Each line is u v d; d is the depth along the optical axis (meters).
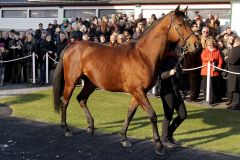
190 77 10.52
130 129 7.55
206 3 15.79
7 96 11.02
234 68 9.75
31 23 20.98
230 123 8.21
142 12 17.39
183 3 16.28
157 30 5.99
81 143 6.60
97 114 8.82
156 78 6.13
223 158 5.89
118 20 13.49
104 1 18.53
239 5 13.75
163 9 16.86
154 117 5.98
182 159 5.82
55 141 6.71
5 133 7.17
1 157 5.86
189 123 8.13
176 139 6.92
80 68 6.81
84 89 7.26
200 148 6.41
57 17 20.06
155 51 5.98
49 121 8.15
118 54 6.35
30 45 13.34
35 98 10.64
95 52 6.62
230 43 10.57
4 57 13.49
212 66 10.23
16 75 13.77
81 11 19.33
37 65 13.59
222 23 15.43
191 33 5.79
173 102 6.16
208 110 9.54
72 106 9.58
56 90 7.14
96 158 5.84
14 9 21.47
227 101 10.74
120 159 5.79
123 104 9.94
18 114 8.76
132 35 12.55
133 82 6.07
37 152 6.11
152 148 6.33
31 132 7.27
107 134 7.19
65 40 13.12
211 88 10.37
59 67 7.12
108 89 6.47
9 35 13.89
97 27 13.24
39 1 20.92
